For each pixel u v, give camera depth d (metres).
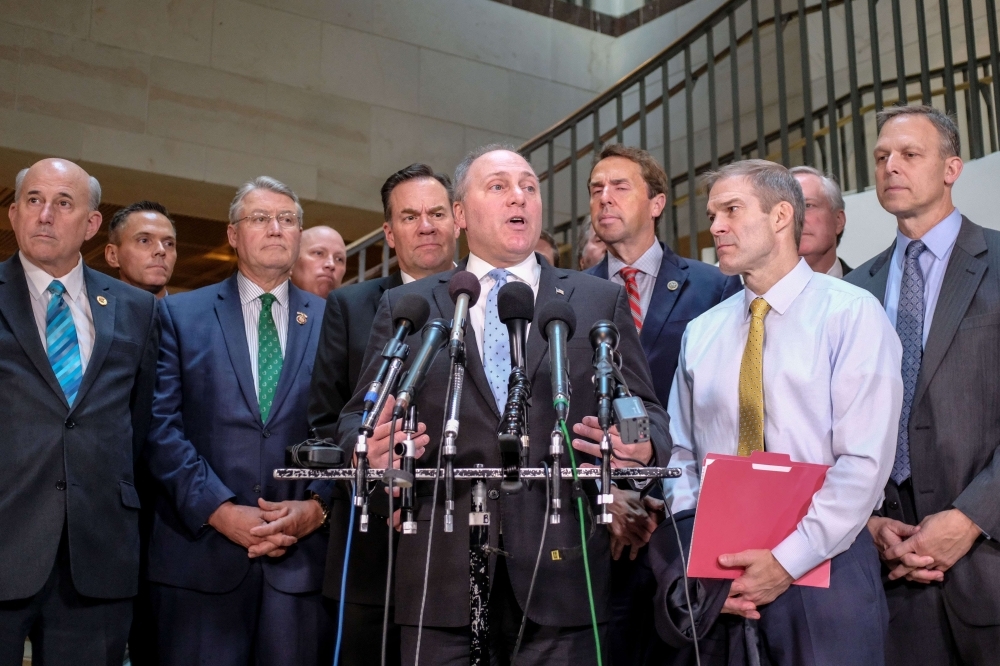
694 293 2.94
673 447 2.43
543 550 1.90
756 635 2.08
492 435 1.97
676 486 2.34
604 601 1.94
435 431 2.00
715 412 2.31
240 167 7.20
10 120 6.45
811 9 5.16
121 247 3.81
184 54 7.13
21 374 2.50
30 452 2.44
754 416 2.20
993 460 2.19
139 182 7.04
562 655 1.88
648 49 8.74
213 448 2.79
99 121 6.74
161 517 2.73
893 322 2.48
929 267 2.48
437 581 1.89
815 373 2.16
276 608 2.66
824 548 1.98
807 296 2.26
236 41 7.35
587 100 8.92
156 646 2.63
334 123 7.65
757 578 2.00
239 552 2.67
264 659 2.64
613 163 3.08
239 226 3.08
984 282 2.36
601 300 2.20
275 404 2.86
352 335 2.75
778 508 2.01
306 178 7.46
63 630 2.43
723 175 2.35
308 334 3.04
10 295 2.58
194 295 3.04
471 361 2.04
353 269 8.65
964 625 2.17
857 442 2.06
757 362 2.23
